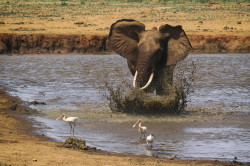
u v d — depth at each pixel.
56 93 58.81
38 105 49.25
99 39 133.25
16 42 133.75
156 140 33.44
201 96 56.09
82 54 129.75
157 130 36.97
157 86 42.84
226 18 167.62
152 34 41.81
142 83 40.78
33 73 83.38
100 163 25.02
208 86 65.38
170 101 43.00
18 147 28.23
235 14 175.88
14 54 130.88
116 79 73.69
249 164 26.64
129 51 42.75
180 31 42.41
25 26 153.62
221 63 99.62
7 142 30.02
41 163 23.97
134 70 43.12
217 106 49.03
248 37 132.62
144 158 27.64
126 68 90.81
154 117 42.31
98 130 36.97
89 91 60.50
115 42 43.16
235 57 116.19
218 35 133.88
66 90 61.75
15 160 24.22
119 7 199.50
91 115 43.25
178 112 44.19
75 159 25.72
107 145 31.81
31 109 46.25
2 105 47.50
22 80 73.62
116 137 34.47
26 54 131.12
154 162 26.27
